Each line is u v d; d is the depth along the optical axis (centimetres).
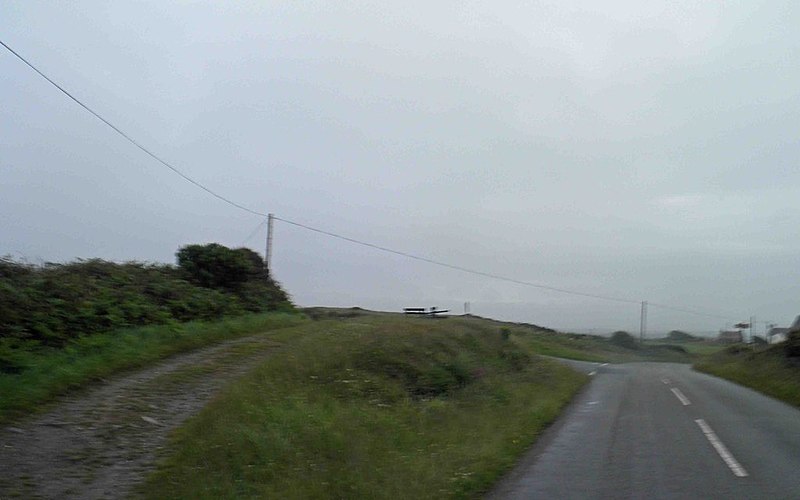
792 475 1091
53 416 1152
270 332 2323
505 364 2572
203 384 1455
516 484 1052
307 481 934
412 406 1594
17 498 816
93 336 1717
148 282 2414
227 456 1006
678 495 973
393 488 950
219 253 2875
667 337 11619
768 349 3300
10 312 1603
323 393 1520
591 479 1077
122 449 1020
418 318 3000
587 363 4528
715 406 2016
